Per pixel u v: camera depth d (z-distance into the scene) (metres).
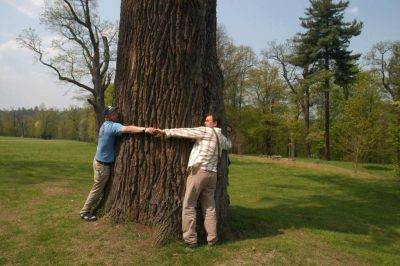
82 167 18.66
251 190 14.66
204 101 6.07
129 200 5.89
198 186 5.57
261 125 46.50
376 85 38.53
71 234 5.77
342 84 38.00
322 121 48.19
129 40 6.08
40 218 6.71
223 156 6.23
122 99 6.16
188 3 5.91
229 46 40.38
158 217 5.66
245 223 6.80
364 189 17.33
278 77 46.19
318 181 19.02
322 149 50.00
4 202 8.48
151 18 5.87
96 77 34.66
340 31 36.25
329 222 8.94
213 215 5.71
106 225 5.90
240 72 45.25
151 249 5.32
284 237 6.39
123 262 5.01
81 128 81.94
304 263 5.34
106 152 6.18
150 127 5.83
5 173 14.46
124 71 6.15
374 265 5.91
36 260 5.11
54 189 10.92
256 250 5.56
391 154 28.67
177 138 5.80
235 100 47.81
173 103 5.86
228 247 5.59
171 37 5.86
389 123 22.75
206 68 6.16
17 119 99.88
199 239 5.78
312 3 37.28
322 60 37.62
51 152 28.47
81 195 9.87
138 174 5.87
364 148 27.94
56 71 34.81
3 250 5.43
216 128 5.80
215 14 6.45
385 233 8.58
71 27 34.25
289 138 46.62
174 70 5.86
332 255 5.92
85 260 5.07
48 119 94.19
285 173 21.70
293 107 44.41
